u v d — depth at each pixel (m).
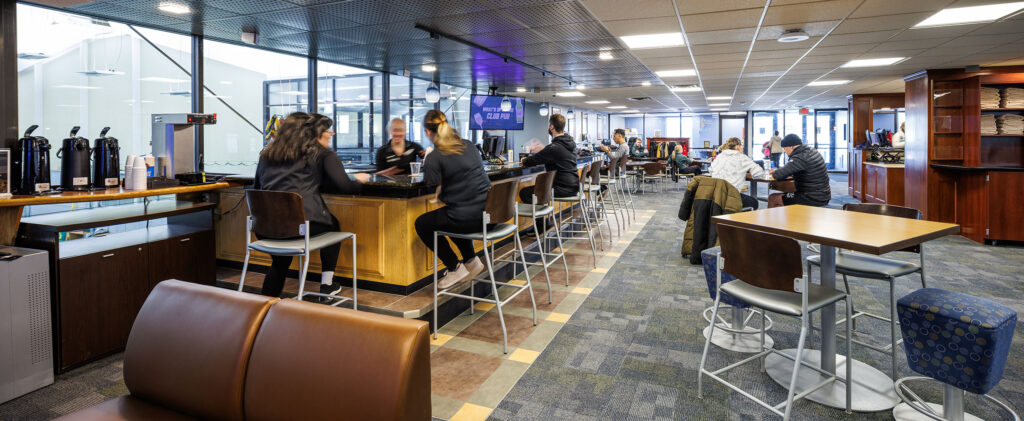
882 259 2.72
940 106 7.32
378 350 1.25
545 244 5.39
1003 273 4.66
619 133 8.91
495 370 2.70
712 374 2.33
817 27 5.10
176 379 1.48
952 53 6.29
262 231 2.80
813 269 4.59
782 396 2.41
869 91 10.83
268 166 2.98
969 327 1.87
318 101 7.17
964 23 4.88
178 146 3.68
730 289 2.27
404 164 5.00
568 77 9.23
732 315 3.13
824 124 17.67
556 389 2.49
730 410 2.28
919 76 7.62
